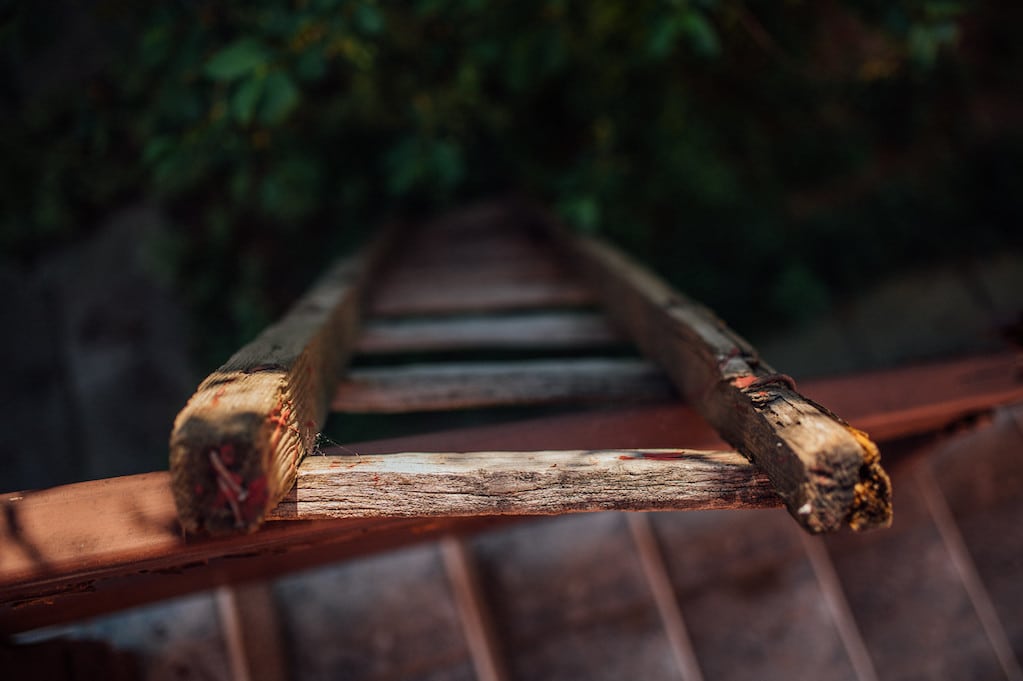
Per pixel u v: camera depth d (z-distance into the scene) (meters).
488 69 5.09
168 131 3.82
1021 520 3.56
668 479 1.41
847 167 6.20
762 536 3.41
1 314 5.35
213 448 1.19
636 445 1.95
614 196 5.52
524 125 5.73
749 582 3.35
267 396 1.34
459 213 5.83
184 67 3.09
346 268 3.69
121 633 2.85
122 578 1.80
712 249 5.88
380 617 3.08
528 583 3.25
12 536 1.43
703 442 2.02
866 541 3.47
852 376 2.10
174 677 2.86
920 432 2.84
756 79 6.04
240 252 5.58
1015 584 3.46
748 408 1.52
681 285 5.77
